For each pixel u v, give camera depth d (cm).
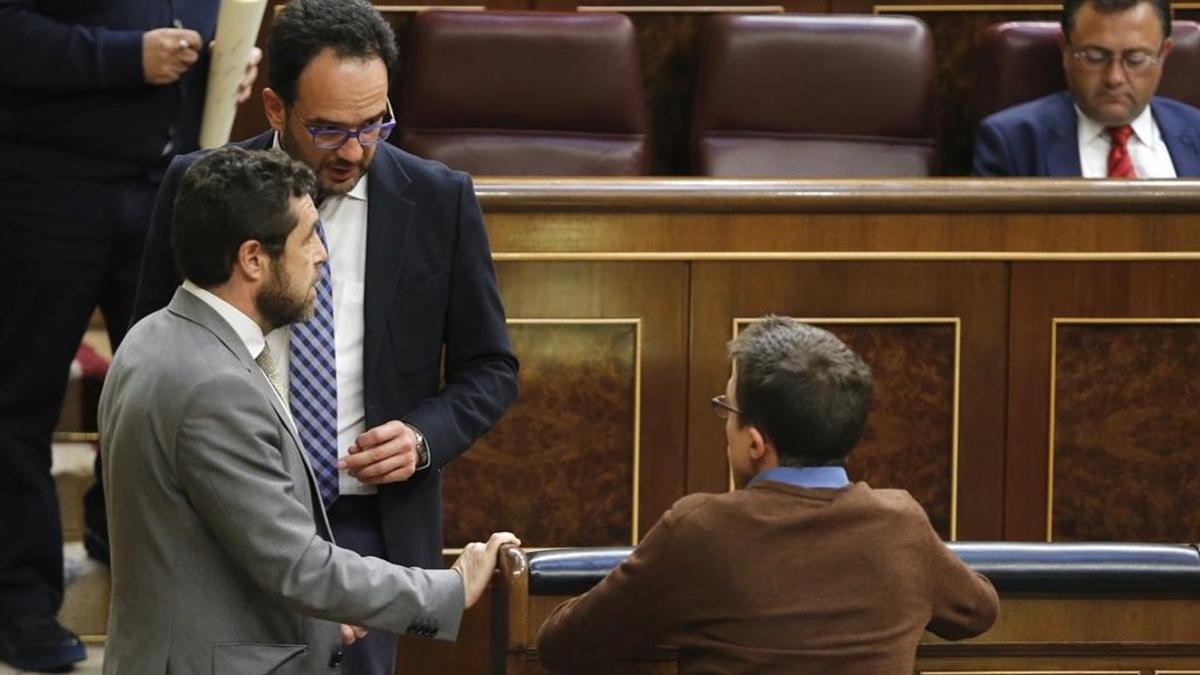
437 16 1472
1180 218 1255
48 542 1300
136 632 759
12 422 1295
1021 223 1246
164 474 748
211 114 1247
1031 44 1504
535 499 1234
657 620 771
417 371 901
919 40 1502
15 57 1238
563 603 830
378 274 889
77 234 1285
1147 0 1392
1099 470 1270
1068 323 1257
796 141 1484
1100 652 872
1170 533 1279
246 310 772
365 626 779
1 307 1302
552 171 1456
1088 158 1429
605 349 1232
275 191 762
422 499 895
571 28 1480
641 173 1476
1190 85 1523
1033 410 1259
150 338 770
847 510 759
